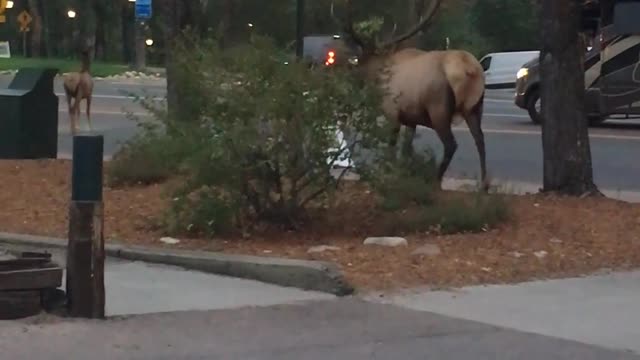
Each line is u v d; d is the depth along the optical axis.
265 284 9.87
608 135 25.69
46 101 17.75
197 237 11.52
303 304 9.11
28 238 11.44
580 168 13.92
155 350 7.65
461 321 8.68
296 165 11.39
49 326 8.17
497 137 25.08
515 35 63.44
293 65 11.30
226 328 8.30
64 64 62.12
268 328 8.33
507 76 47.44
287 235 11.59
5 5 25.42
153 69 61.25
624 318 8.92
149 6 37.22
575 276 10.39
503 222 12.16
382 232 11.71
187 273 10.29
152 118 22.34
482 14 63.28
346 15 13.86
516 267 10.48
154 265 10.59
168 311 8.80
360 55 13.66
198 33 16.06
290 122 11.20
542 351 7.89
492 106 37.84
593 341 8.21
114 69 59.97
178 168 12.00
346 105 11.34
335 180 11.69
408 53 13.64
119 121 27.72
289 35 47.41
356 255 10.60
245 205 11.66
